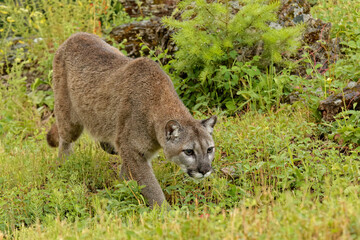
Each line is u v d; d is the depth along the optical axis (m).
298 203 7.38
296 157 10.34
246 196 9.20
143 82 9.93
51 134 12.62
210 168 9.22
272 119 11.84
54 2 19.67
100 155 12.08
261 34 13.30
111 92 10.38
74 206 9.27
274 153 10.44
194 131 9.24
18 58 17.53
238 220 6.48
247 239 5.99
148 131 9.74
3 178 10.94
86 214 9.24
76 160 11.34
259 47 13.72
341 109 11.06
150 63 10.20
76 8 19.08
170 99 9.78
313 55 14.04
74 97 11.35
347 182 8.50
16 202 9.66
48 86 17.78
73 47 11.66
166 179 10.58
